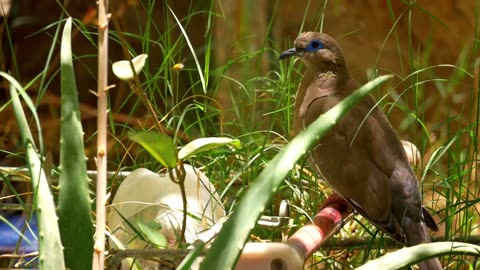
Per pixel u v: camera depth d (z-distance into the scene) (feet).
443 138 34.65
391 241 25.49
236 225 13.74
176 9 42.55
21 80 42.60
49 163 18.30
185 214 19.02
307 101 28.17
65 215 16.63
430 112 46.21
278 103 29.91
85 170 16.80
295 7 50.55
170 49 28.81
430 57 50.62
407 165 26.16
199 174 22.91
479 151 33.04
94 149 37.42
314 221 20.38
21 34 42.70
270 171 13.79
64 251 16.66
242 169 24.68
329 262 24.76
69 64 16.72
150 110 17.94
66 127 16.71
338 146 25.79
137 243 21.61
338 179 25.71
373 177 25.38
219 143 19.01
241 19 42.29
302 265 15.89
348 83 28.73
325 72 28.68
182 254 17.22
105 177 16.56
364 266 15.93
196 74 39.11
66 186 16.67
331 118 13.66
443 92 39.86
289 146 13.84
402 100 44.04
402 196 25.30
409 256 16.06
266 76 35.14
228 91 35.68
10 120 37.78
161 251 17.25
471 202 24.29
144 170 22.99
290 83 31.07
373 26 51.44
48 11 43.09
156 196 21.99
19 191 30.71
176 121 32.96
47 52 42.91
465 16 50.21
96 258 16.44
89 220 16.74
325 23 51.65
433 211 26.73
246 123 31.96
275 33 48.88
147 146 17.46
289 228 25.20
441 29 50.57
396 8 51.31
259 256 15.60
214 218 22.74
